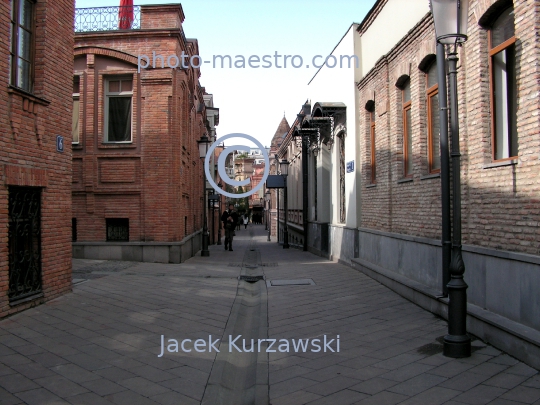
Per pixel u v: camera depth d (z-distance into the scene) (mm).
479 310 6496
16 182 7184
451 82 5703
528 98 5738
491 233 6508
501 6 6508
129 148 14906
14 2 7656
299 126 20953
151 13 14992
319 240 20000
